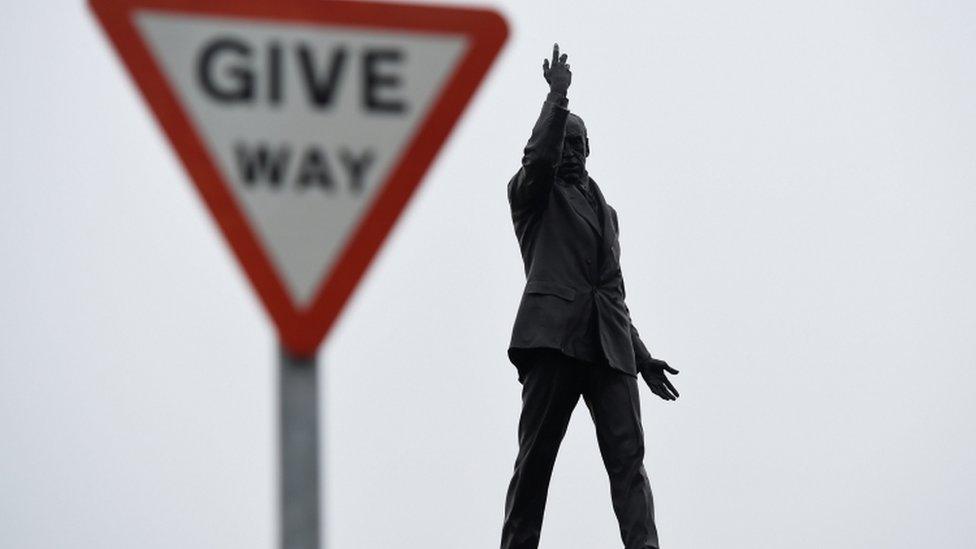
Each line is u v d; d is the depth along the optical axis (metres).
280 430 7.22
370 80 7.56
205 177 7.40
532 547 19.36
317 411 7.29
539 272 19.56
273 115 7.46
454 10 7.64
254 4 7.49
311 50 7.52
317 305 7.41
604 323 19.48
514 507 19.44
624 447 19.28
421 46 7.62
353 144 7.53
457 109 7.62
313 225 7.46
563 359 19.36
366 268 7.48
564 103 19.30
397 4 7.61
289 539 7.06
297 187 7.46
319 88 7.52
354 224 7.49
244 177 7.42
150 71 7.40
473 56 7.64
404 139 7.57
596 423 19.53
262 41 7.48
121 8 7.39
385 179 7.53
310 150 7.49
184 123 7.40
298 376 7.31
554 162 19.28
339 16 7.54
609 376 19.52
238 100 7.45
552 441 19.47
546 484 19.50
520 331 19.34
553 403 19.38
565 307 19.36
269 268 7.40
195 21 7.44
